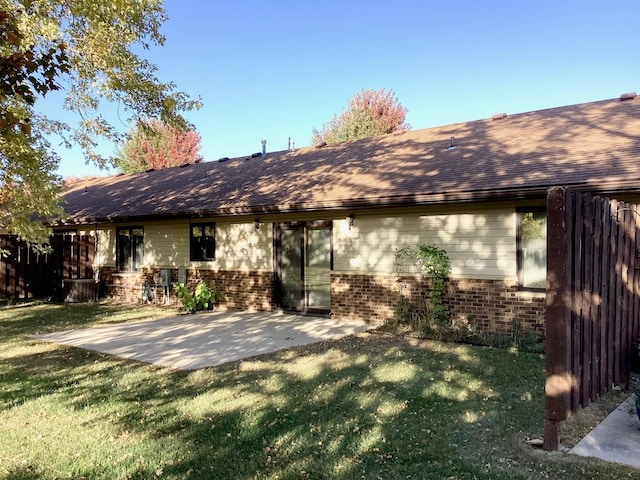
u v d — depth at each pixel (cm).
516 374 634
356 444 421
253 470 377
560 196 398
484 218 909
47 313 1305
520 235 867
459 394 553
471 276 923
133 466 388
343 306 1122
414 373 642
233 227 1352
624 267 539
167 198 1479
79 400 553
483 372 645
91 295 1595
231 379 632
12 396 571
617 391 545
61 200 920
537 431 443
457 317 938
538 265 852
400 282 1024
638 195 719
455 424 462
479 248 914
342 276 1123
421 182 938
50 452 415
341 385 592
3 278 1587
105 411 516
